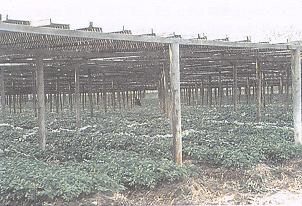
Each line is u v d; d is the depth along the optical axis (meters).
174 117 11.48
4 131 20.58
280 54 17.42
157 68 23.61
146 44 13.03
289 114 24.97
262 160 12.39
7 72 23.27
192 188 10.12
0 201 8.89
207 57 16.80
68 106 48.31
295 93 14.38
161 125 21.61
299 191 10.51
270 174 11.46
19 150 14.14
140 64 20.31
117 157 11.75
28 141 16.95
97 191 9.18
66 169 10.21
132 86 39.34
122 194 9.67
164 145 13.77
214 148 12.82
